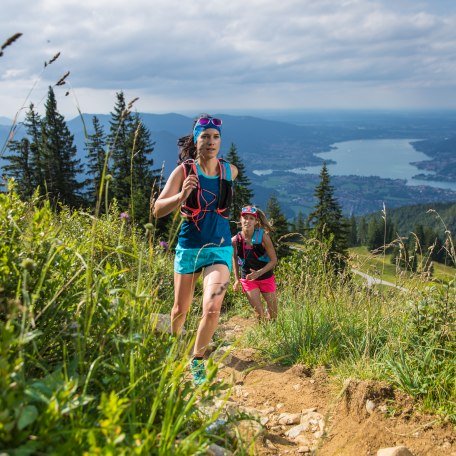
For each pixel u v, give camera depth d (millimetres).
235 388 4211
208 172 3986
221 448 2439
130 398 2229
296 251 9164
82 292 2494
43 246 2561
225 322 7895
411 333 3992
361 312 5117
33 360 2053
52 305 2449
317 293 5781
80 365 2176
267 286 7074
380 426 3107
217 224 3955
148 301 2770
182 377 2697
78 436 1770
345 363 4199
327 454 2959
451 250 4133
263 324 5938
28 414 1668
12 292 2332
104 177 2418
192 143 4090
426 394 3352
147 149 36438
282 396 3949
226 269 3928
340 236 39250
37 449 1672
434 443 2896
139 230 5078
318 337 4914
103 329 2447
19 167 38219
